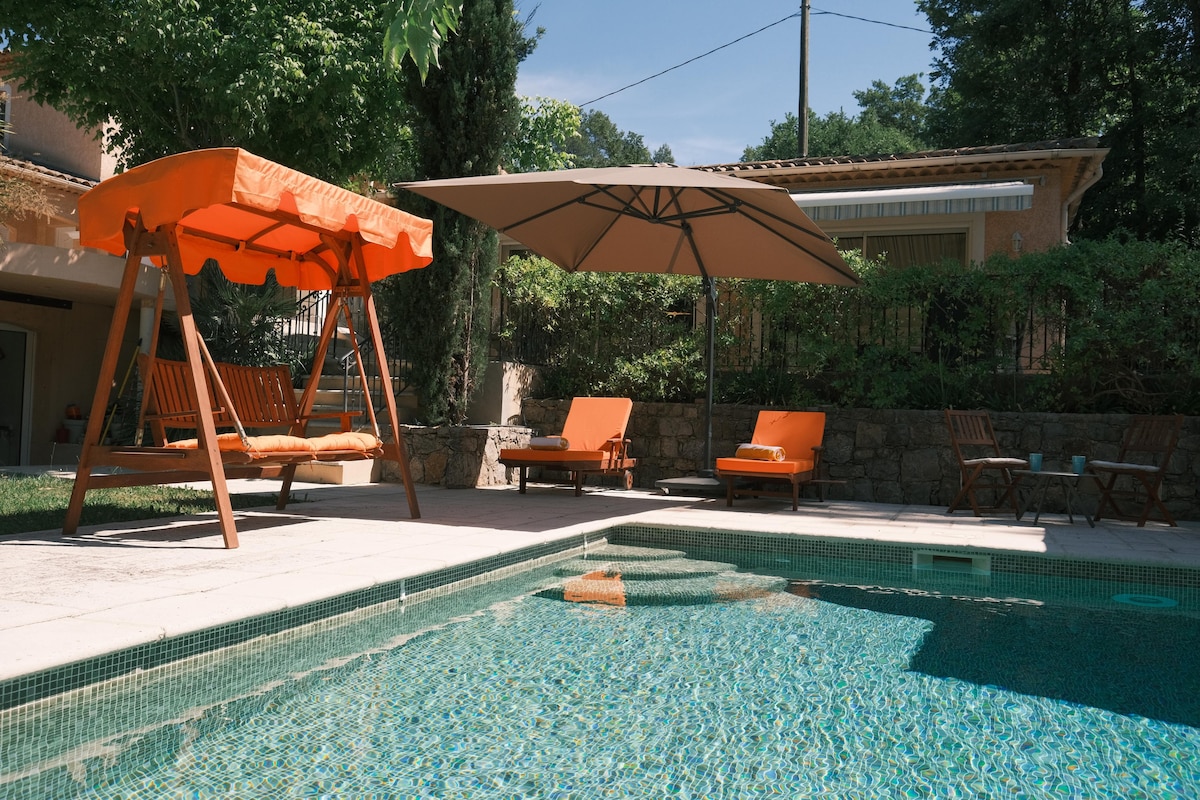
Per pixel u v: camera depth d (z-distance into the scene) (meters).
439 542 5.52
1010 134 22.23
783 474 8.09
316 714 2.91
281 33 12.77
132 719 2.84
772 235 8.42
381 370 6.83
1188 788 2.44
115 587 3.81
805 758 2.63
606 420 9.60
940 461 9.15
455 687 3.23
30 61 12.98
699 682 3.37
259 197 5.06
